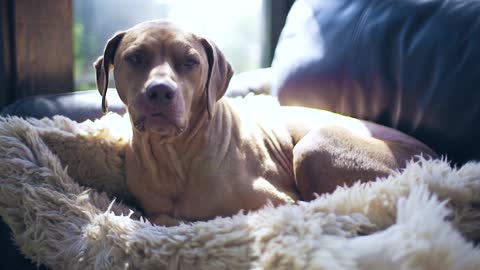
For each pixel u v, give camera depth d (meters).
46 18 2.11
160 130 1.47
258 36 2.75
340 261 1.05
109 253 1.26
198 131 1.61
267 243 1.15
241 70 2.76
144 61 1.53
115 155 1.72
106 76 1.66
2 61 2.03
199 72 1.57
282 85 1.98
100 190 1.72
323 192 1.66
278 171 1.74
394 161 1.61
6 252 1.52
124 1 2.46
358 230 1.18
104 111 1.68
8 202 1.46
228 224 1.23
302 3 2.09
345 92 1.81
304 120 1.85
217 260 1.17
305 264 1.07
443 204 1.13
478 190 1.25
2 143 1.51
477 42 1.50
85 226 1.37
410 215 1.10
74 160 1.67
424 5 1.68
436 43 1.59
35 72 2.12
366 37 1.77
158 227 1.28
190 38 1.58
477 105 1.46
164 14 2.56
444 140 1.53
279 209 1.23
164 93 1.43
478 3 1.58
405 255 1.04
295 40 2.01
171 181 1.65
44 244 1.40
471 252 1.06
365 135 1.71
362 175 1.62
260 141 1.76
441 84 1.54
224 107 1.73
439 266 1.04
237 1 2.68
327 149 1.65
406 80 1.64
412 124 1.64
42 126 1.63
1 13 2.00
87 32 2.40
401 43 1.68
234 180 1.62
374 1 1.82
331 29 1.89
